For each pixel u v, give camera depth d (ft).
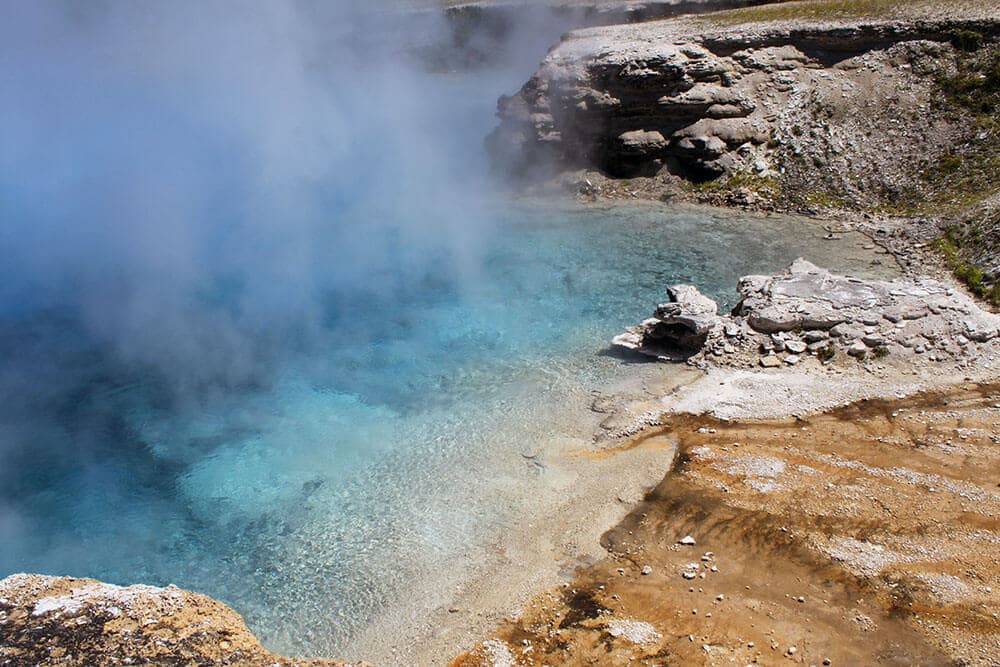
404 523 62.75
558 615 52.75
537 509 63.52
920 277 100.83
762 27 145.89
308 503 66.08
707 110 138.41
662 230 125.08
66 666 38.91
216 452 74.38
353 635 52.16
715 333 85.61
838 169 131.03
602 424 74.54
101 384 88.12
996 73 127.85
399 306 104.32
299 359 91.71
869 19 140.97
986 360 78.64
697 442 70.95
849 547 56.75
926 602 51.24
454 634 51.67
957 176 120.98
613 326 94.73
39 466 73.31
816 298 86.28
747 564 56.24
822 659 47.67
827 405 75.10
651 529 60.59
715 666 47.73
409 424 76.64
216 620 43.73
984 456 65.67
